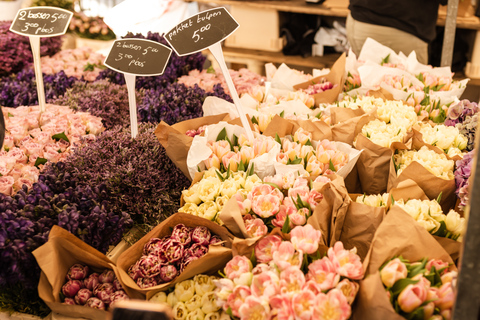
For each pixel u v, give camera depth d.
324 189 1.33
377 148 1.63
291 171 1.54
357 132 1.81
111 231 1.44
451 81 2.34
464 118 1.88
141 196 1.57
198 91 2.30
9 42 2.88
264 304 1.03
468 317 0.85
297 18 4.26
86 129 2.07
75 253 1.31
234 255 1.22
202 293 1.21
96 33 4.27
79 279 1.32
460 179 1.47
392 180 1.55
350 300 1.06
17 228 1.30
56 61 3.02
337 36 4.14
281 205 1.34
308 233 1.16
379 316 1.03
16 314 1.37
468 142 1.80
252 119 1.92
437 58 3.85
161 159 1.75
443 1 2.87
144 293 1.22
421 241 1.14
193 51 1.71
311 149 1.63
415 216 1.29
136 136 1.83
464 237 0.82
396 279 1.05
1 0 4.01
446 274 1.06
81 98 2.29
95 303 1.24
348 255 1.10
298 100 2.04
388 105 2.01
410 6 2.81
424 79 2.36
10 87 2.41
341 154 1.61
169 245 1.29
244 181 1.46
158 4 3.25
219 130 1.74
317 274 1.08
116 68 1.81
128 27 2.90
